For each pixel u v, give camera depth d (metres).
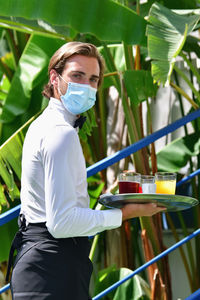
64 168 3.29
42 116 3.63
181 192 8.27
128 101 6.43
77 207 3.36
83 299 3.42
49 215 3.28
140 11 7.60
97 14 5.55
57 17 5.45
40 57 6.92
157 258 5.04
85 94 3.62
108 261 7.49
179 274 8.07
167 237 8.30
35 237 3.40
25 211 3.51
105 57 6.96
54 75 3.72
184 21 5.48
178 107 8.74
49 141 3.33
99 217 3.43
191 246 7.59
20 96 6.85
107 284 6.66
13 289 3.40
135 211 3.65
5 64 7.90
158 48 5.15
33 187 3.44
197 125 7.55
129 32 5.69
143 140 5.05
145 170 6.05
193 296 4.69
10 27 5.94
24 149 3.57
